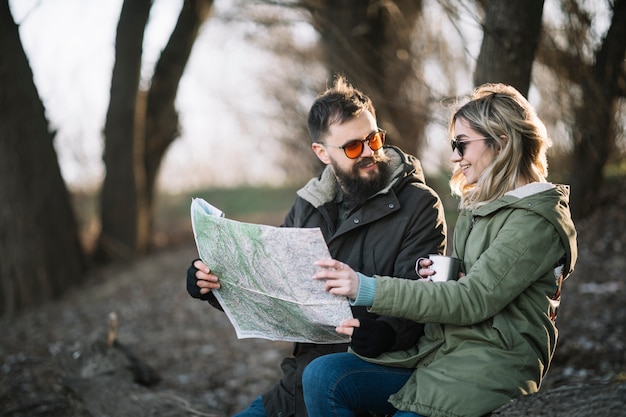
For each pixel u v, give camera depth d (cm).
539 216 226
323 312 238
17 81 881
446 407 223
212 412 456
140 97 1105
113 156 1091
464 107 246
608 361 470
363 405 246
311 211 296
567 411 217
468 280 225
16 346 698
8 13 856
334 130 271
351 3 641
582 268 732
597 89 502
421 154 702
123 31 1035
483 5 427
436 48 612
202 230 254
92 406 397
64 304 902
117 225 1101
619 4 447
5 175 897
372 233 274
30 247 914
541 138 241
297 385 271
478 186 238
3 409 459
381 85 622
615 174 977
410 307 223
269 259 238
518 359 226
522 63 379
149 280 973
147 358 623
